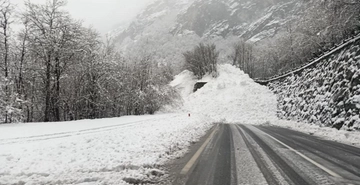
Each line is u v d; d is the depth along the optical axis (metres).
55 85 26.58
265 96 36.16
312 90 21.94
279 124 22.75
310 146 9.52
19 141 10.11
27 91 28.53
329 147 9.41
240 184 4.70
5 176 5.24
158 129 13.55
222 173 5.44
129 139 9.98
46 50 23.89
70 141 9.85
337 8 28.14
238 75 51.84
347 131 13.63
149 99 37.53
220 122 25.62
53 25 25.56
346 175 5.37
